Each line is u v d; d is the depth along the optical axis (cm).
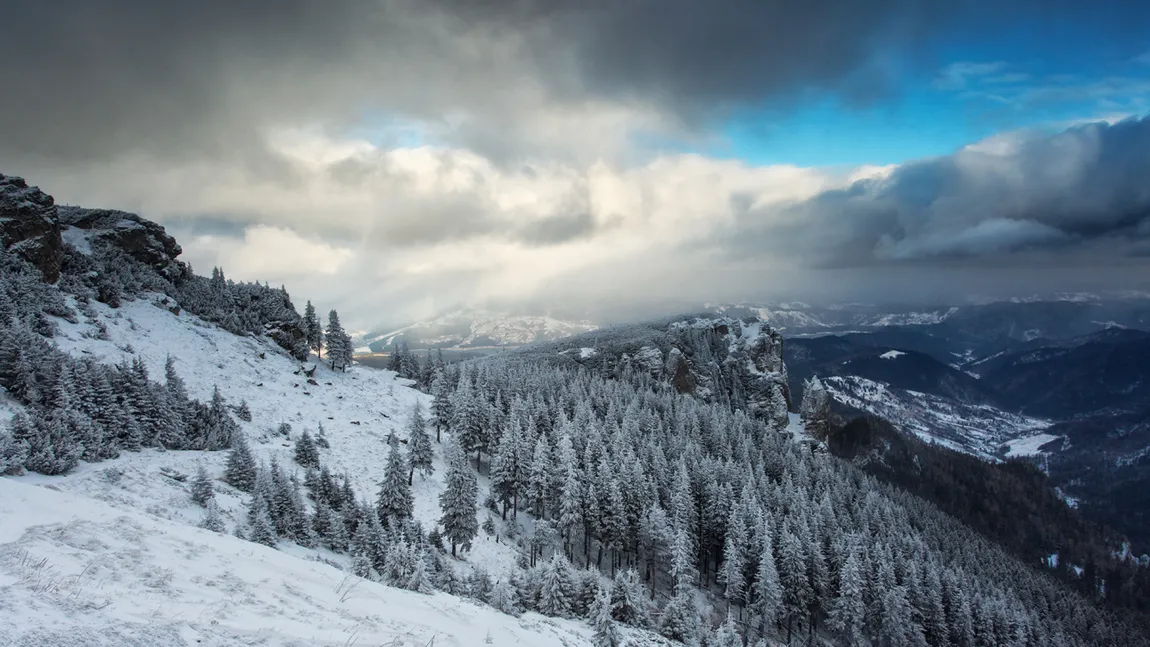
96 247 10331
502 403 11475
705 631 5519
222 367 9031
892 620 7000
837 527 9031
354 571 4169
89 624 1309
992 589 9812
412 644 1778
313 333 12606
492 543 6962
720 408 15600
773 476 11825
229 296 11725
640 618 5216
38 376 5312
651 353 18350
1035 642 8750
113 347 7731
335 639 1619
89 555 1723
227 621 1531
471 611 2627
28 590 1387
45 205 8581
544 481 7781
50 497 2161
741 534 7631
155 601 1533
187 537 2150
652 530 7225
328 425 8594
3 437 4062
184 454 5900
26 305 7012
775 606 6706
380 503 6153
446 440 9812
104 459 4969
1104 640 11106
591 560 7919
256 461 6475
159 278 10794
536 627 2925
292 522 4931
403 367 14425
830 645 7650
